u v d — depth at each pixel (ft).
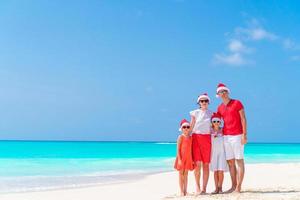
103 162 84.33
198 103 31.45
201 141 30.86
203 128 30.94
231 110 30.14
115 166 73.61
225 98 30.58
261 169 57.93
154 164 78.89
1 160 88.84
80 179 51.37
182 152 31.22
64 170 64.95
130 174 57.88
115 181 48.75
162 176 52.65
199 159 30.91
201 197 28.17
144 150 177.17
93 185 44.93
